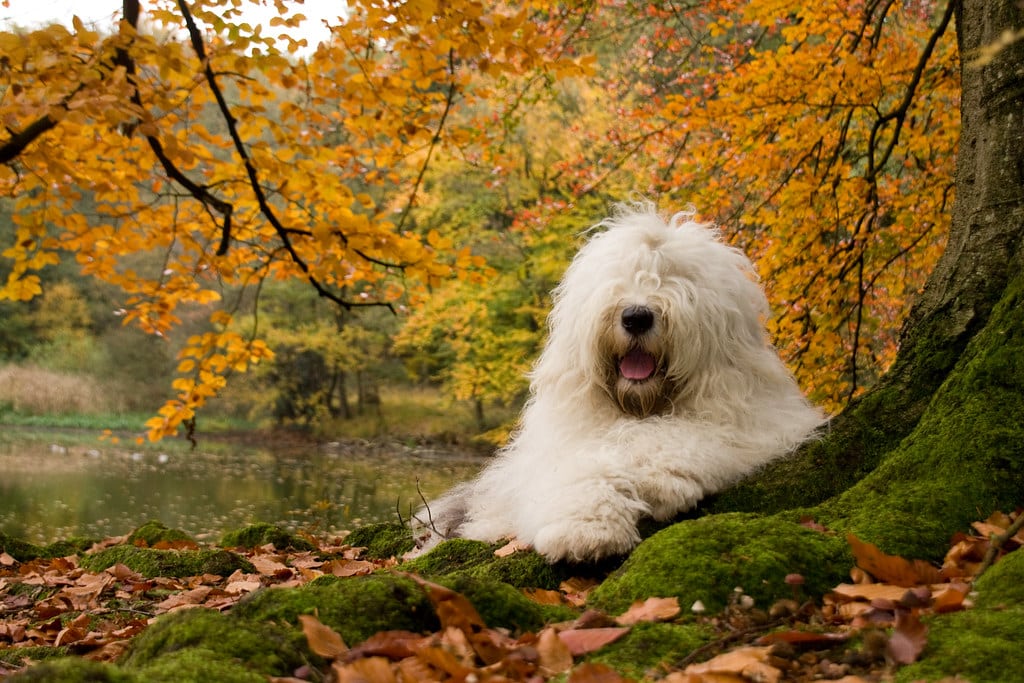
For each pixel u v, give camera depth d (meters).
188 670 1.86
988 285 3.35
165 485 17.27
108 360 33.81
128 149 5.23
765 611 2.42
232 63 4.74
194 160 4.36
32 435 27.88
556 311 4.12
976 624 2.02
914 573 2.42
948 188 6.47
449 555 3.64
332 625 2.31
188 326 29.80
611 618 2.39
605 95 12.63
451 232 19.09
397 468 21.84
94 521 12.22
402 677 1.97
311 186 5.20
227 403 32.25
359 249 4.95
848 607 2.31
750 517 2.76
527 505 3.53
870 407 3.42
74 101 3.97
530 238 14.53
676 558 2.57
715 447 3.47
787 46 6.25
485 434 19.34
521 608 2.53
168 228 5.54
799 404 3.97
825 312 6.82
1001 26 3.47
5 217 31.78
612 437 3.67
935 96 6.75
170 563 5.09
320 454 26.02
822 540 2.63
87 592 4.61
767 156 6.67
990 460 2.90
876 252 6.64
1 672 3.00
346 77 5.15
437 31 4.71
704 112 6.54
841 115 7.00
